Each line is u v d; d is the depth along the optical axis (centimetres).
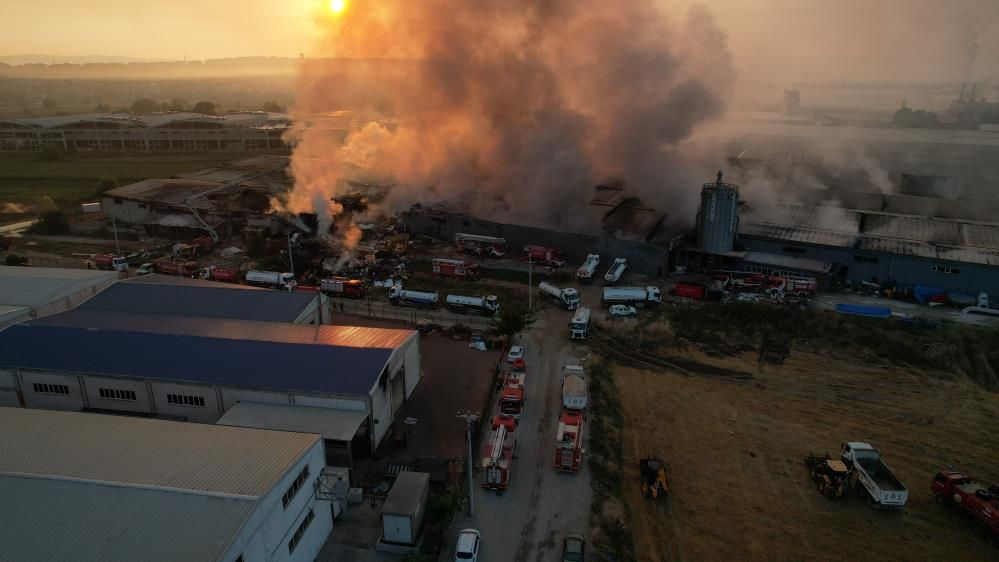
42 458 2770
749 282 6288
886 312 5459
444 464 3494
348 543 3028
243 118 17900
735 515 3262
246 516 2398
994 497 3167
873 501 3300
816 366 4881
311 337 4181
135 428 3070
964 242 6362
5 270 5578
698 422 4100
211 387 3716
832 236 6681
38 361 3928
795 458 3741
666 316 5688
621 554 2964
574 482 3488
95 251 7956
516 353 4766
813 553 3016
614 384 4553
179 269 6862
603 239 7000
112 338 4100
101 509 2445
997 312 5516
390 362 3903
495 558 2948
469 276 6681
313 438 2975
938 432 4019
